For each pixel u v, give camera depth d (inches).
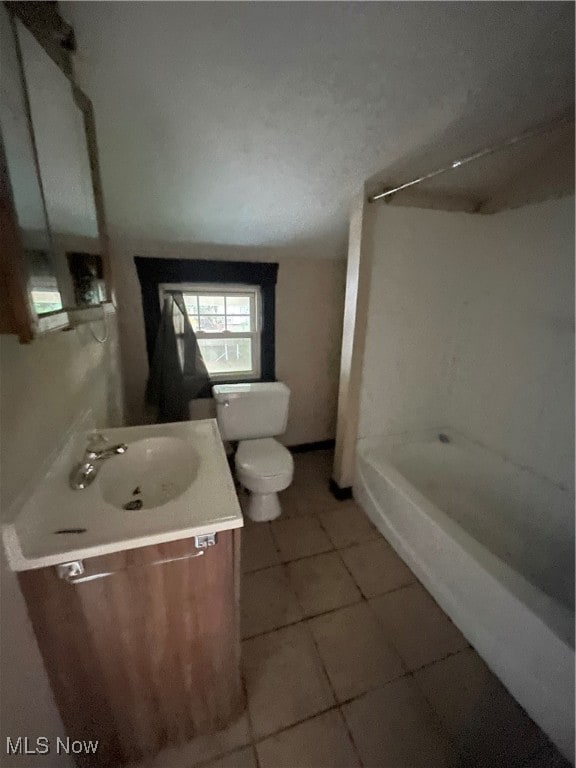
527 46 46.1
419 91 50.9
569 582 62.7
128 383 88.3
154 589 34.2
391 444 89.9
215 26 39.6
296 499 90.9
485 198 80.5
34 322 27.4
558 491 67.2
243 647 53.7
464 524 77.9
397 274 78.0
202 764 40.9
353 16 40.0
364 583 65.7
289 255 92.6
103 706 37.1
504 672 48.9
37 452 34.8
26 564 28.7
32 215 30.8
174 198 66.4
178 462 47.7
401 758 41.7
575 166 61.7
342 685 49.0
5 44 27.5
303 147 58.1
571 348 64.9
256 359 100.0
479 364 85.3
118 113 49.0
